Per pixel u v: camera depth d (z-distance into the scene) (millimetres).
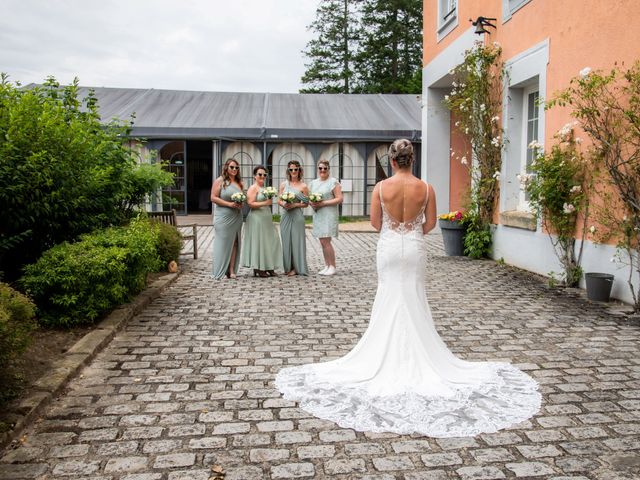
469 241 9156
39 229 5402
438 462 2596
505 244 8539
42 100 6844
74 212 5758
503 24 8461
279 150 16875
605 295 5805
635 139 5410
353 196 17109
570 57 6535
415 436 2865
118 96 18938
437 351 3688
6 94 5684
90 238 5328
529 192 6930
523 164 8398
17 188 4766
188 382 3631
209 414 3131
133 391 3463
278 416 3109
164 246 7582
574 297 6074
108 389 3490
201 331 4867
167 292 6520
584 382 3598
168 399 3342
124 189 7227
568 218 6543
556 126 6883
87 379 3660
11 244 4941
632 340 4508
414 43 29781
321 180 7773
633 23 5398
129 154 7953
